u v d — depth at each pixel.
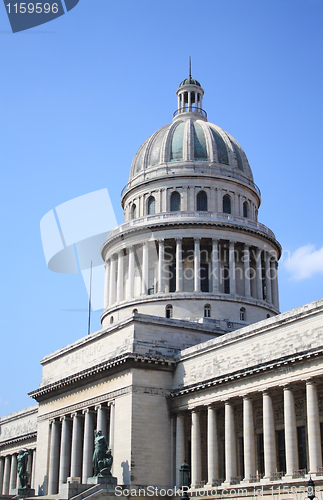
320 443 70.56
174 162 131.88
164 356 95.75
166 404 94.56
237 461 87.06
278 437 82.12
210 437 86.75
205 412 92.62
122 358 94.06
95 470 89.25
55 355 117.69
